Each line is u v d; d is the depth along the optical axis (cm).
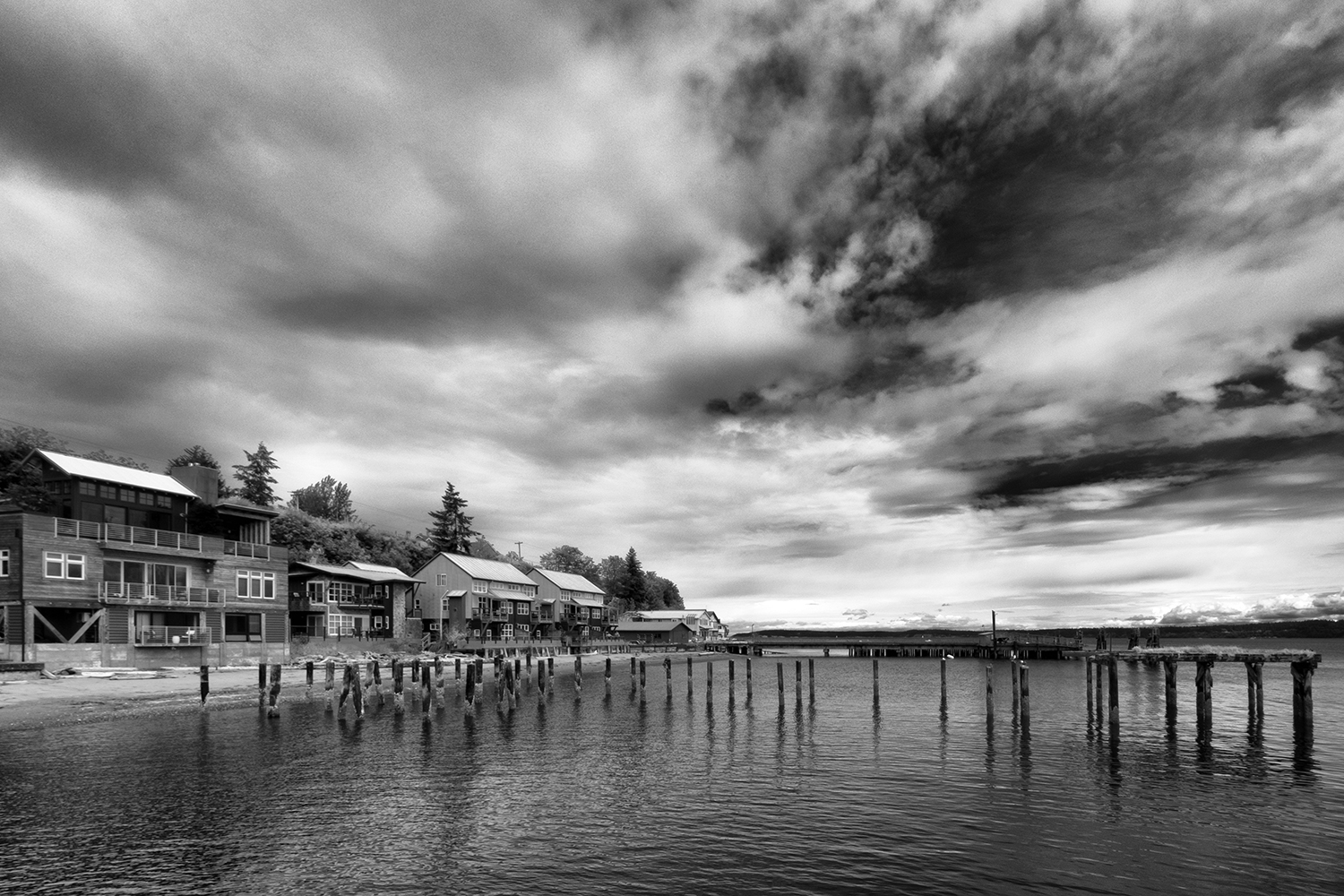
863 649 14375
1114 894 1714
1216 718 4678
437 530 12656
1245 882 1798
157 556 5675
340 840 2017
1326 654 15475
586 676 8131
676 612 16412
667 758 3212
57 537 5012
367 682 6100
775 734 3934
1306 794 2641
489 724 4197
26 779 2628
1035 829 2194
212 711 4262
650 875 1792
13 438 7338
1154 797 2588
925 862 1906
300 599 7431
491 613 10531
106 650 5162
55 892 1641
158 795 2442
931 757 3275
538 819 2241
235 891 1666
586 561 18962
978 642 12638
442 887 1702
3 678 4475
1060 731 4056
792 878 1788
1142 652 3922
